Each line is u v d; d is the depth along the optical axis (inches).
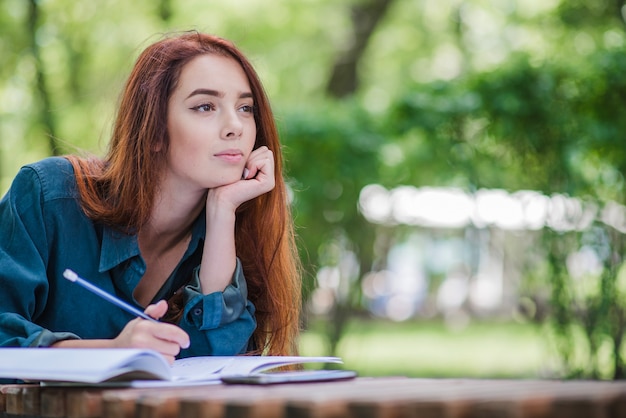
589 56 276.4
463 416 64.7
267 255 119.6
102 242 108.0
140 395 75.0
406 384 82.0
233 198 110.3
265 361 96.1
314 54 516.7
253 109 114.1
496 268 308.7
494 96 273.7
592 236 269.4
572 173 272.2
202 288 110.1
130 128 109.0
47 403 81.2
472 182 279.6
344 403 66.3
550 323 276.4
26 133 421.1
